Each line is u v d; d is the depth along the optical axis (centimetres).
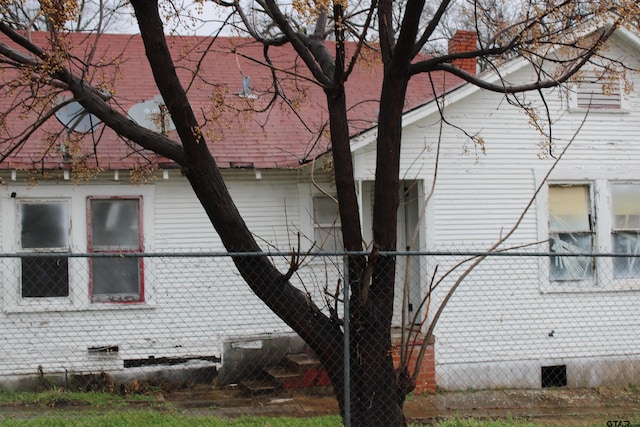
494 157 1335
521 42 841
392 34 841
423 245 1305
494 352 1305
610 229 1365
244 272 811
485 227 1324
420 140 1308
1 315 1220
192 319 1284
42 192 1243
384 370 799
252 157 1306
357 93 1555
